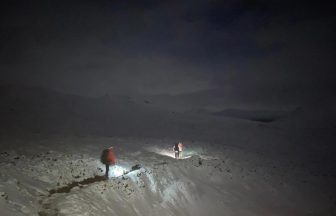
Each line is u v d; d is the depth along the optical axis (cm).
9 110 4794
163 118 6375
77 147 2705
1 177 1512
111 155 2019
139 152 2881
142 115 6419
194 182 2341
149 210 1812
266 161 3619
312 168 3797
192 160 2775
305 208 2572
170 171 2339
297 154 4584
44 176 1775
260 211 2275
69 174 1916
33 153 2264
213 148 3928
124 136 4138
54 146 2633
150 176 2145
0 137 2842
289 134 5934
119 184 1886
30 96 6394
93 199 1591
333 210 2631
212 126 6075
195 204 2111
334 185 3238
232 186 2572
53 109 5591
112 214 1534
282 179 3028
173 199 2047
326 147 5169
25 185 1546
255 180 2817
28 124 4016
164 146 3672
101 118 5500
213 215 2064
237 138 5222
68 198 1490
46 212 1336
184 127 5700
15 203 1291
